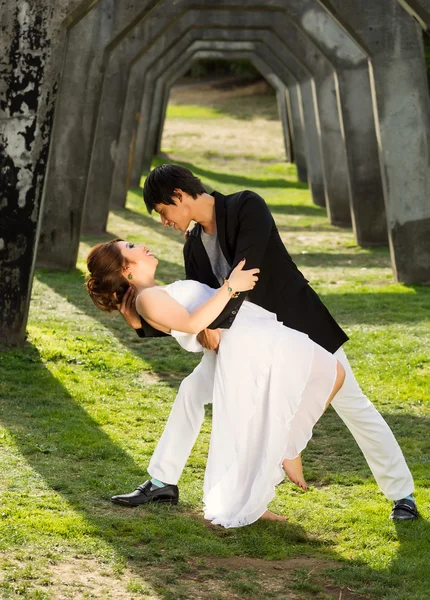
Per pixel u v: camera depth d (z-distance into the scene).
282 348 4.83
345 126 20.23
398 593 4.52
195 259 5.25
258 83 63.44
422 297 14.01
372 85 15.02
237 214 4.89
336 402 5.27
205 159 41.31
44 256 16.08
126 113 26.25
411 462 6.83
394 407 8.49
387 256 19.11
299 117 35.78
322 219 26.45
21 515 5.19
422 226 15.09
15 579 4.37
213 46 35.12
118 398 8.51
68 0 9.56
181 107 57.97
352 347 10.77
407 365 9.88
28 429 7.17
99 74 15.88
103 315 12.27
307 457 7.04
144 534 5.07
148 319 4.91
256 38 29.69
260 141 46.34
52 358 9.71
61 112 15.73
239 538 5.23
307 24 19.78
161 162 39.16
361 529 5.39
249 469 4.89
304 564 4.90
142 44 20.69
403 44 14.62
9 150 9.78
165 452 5.56
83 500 5.60
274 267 5.13
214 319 4.82
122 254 5.06
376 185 20.42
